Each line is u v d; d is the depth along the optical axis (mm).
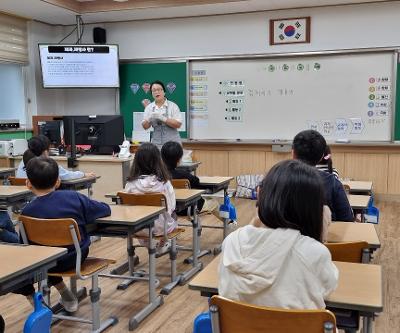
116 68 7141
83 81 7125
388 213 5629
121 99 7480
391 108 6234
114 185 5070
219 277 1363
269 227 1271
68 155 5215
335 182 2459
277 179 1266
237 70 6867
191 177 3852
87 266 2453
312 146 2291
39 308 1500
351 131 6445
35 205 2365
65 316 2668
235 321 1256
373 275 1588
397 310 2869
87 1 6730
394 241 4426
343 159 6469
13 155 5863
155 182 3047
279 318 1189
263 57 6703
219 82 6973
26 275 1643
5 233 2676
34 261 1679
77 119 5172
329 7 6336
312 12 6414
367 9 6184
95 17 7094
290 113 6691
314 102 6562
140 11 6695
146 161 3100
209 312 1330
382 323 2697
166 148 3756
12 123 6832
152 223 2764
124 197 3033
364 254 1853
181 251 4191
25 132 7105
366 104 6340
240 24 6773
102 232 2609
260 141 6816
